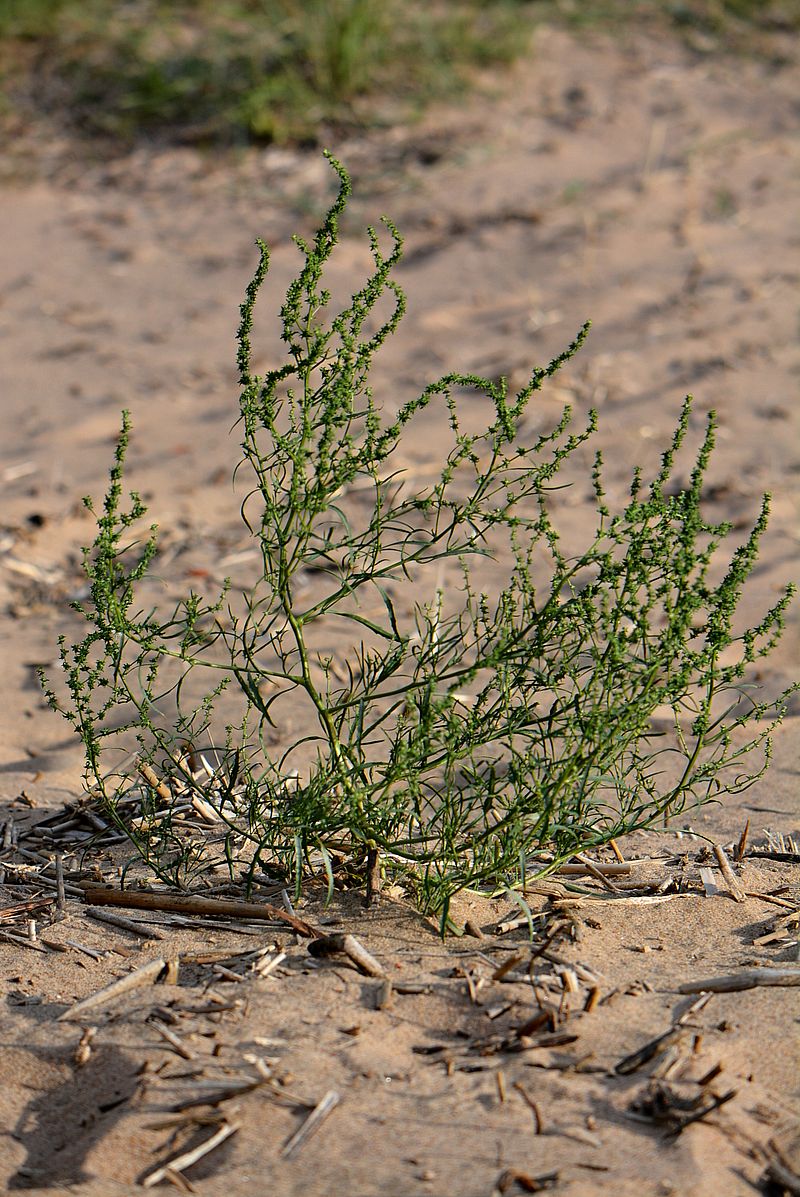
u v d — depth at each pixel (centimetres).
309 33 1092
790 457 680
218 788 395
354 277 884
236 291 872
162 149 1038
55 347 807
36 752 448
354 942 319
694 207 973
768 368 772
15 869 371
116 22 1151
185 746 414
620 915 342
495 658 315
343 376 315
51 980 320
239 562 589
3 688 491
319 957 321
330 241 316
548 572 572
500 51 1146
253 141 1045
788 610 543
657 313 836
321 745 443
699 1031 293
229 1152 262
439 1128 265
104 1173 259
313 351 316
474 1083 277
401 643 339
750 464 675
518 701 460
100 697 481
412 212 966
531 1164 255
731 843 387
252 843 376
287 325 318
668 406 733
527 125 1079
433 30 1152
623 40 1205
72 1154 266
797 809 408
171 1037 293
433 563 580
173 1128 268
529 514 626
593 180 1009
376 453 326
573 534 608
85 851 380
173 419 727
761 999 305
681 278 879
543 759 337
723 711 473
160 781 402
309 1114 270
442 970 316
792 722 463
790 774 430
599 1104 271
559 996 305
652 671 318
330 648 512
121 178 1009
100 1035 297
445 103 1091
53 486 659
